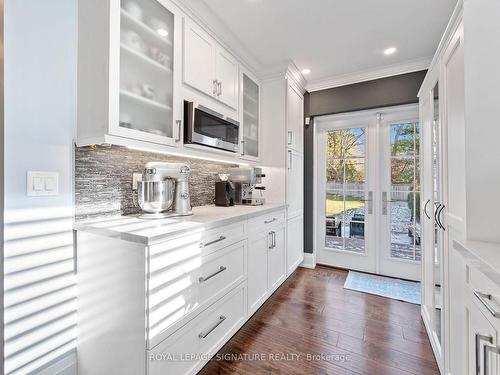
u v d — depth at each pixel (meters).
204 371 1.46
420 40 2.21
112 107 1.22
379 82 2.83
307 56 2.49
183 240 1.23
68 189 1.31
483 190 1.01
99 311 1.22
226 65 2.12
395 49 2.36
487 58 1.01
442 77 1.37
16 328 1.13
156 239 1.06
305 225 3.33
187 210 1.69
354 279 2.87
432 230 1.64
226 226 1.59
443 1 1.72
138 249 1.07
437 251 1.57
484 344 0.72
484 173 1.01
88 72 1.29
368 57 2.51
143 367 1.05
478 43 1.02
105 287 1.20
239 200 2.46
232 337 1.77
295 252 2.97
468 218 1.03
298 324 1.94
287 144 2.73
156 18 1.49
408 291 2.53
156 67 1.50
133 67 1.37
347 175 3.21
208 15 1.82
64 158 1.29
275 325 1.93
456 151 1.16
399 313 2.11
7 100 1.09
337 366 1.50
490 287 0.75
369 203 3.06
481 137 1.02
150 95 1.46
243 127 2.43
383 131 2.99
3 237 1.09
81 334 1.31
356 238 3.16
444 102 1.34
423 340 1.74
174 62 1.59
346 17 1.90
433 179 1.62
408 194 2.86
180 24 1.64
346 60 2.57
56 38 1.25
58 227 1.27
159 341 1.09
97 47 1.25
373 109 2.95
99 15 1.25
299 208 3.13
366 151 3.08
